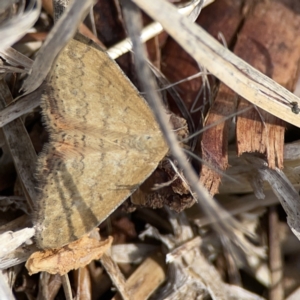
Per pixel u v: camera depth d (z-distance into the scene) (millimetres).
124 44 142
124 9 125
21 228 139
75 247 137
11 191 143
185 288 142
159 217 146
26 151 139
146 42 143
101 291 143
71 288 142
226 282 143
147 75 122
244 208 145
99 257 139
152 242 145
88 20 143
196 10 139
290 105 136
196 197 138
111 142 133
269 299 143
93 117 132
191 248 143
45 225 131
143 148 134
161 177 139
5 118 137
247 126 139
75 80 132
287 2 140
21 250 137
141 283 143
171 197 139
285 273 143
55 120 131
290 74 140
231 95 139
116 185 133
